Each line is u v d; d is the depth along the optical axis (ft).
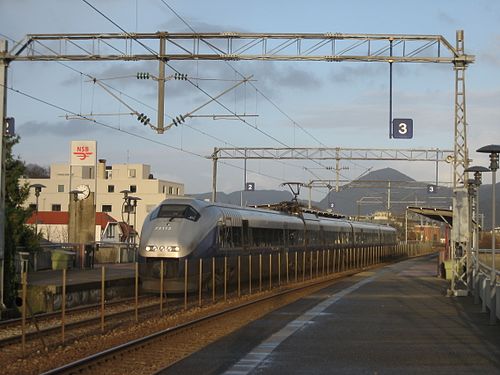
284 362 42.63
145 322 65.21
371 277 138.10
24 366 43.19
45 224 253.24
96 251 145.89
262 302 84.58
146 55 77.30
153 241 86.63
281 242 124.77
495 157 68.95
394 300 85.20
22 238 103.96
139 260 87.51
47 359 45.65
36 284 77.87
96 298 84.48
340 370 39.96
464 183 97.76
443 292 96.94
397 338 52.70
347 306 77.56
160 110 78.07
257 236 112.16
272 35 78.23
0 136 67.31
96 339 54.60
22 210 100.22
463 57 83.92
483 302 71.10
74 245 125.29
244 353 46.09
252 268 107.96
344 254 172.04
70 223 147.33
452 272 91.91
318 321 63.57
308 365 41.55
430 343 50.16
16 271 87.10
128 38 77.25
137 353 47.42
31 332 57.00
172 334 55.36
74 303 79.66
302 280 133.28
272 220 120.37
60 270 112.06
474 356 44.65
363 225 204.33
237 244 102.01
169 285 85.05
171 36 77.10
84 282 82.12
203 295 90.84
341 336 53.83
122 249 157.17
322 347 48.39
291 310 73.46
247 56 78.43
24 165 99.45
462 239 99.04
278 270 115.03
